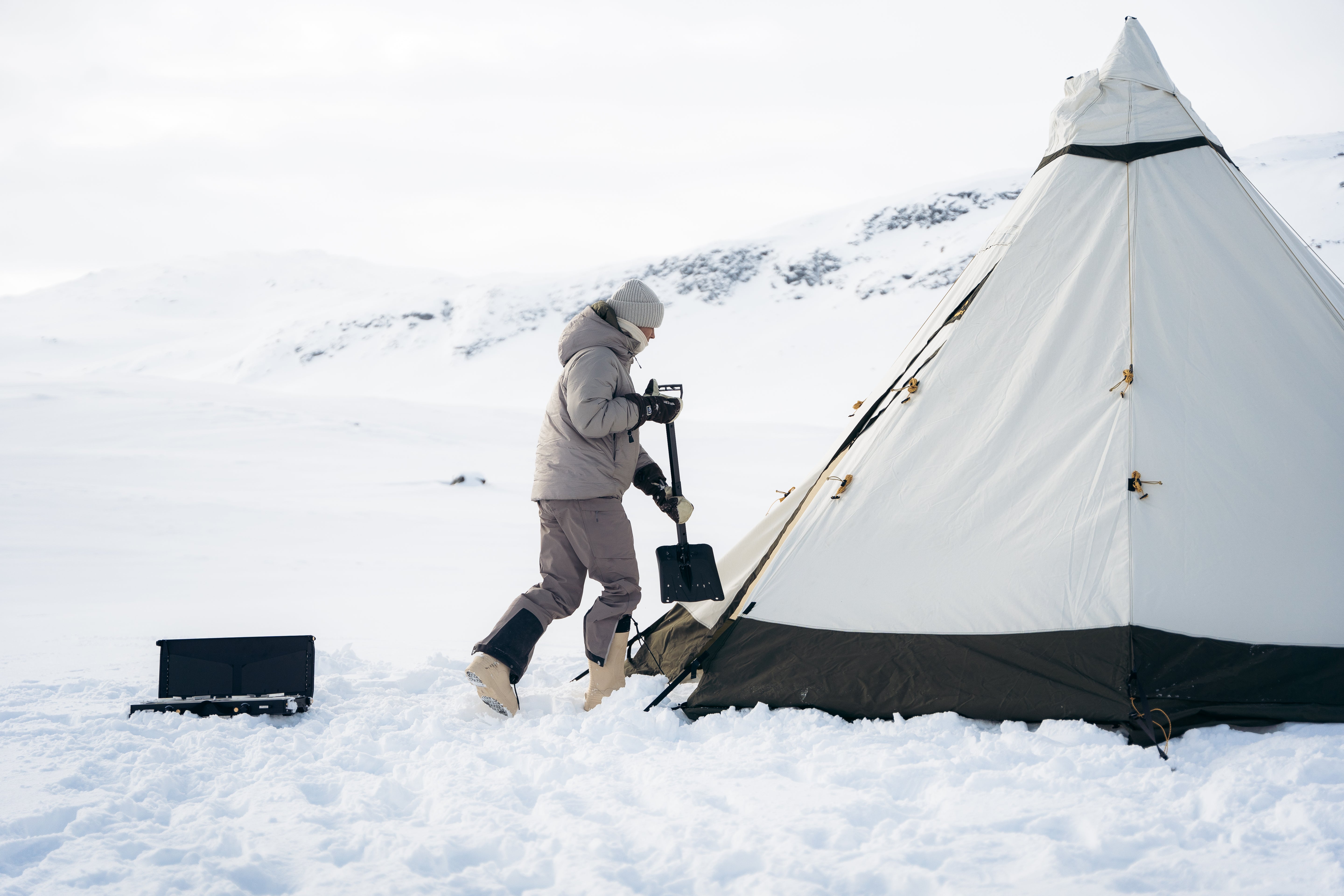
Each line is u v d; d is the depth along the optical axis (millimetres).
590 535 3496
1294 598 3004
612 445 3525
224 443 27062
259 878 1916
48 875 1896
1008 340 3590
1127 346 3414
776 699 3303
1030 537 3291
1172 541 3133
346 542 11023
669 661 3861
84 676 3832
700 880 1899
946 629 3270
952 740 2871
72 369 156750
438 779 2557
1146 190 3611
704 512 15555
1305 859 1927
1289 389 3262
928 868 1957
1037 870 1912
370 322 123688
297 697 3270
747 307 110125
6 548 9023
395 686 3803
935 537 3422
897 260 110125
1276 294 3400
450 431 36969
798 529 3686
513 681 3406
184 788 2500
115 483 17500
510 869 1981
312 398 44969
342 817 2289
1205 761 2604
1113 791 2361
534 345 110312
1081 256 3604
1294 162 103500
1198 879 1871
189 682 3248
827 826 2148
